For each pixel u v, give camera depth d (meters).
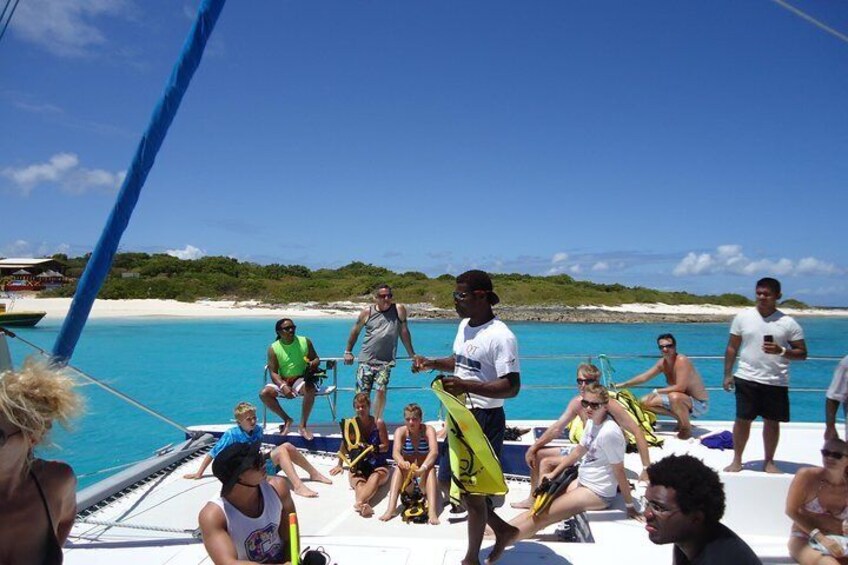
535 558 3.64
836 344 31.31
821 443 6.63
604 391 4.48
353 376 18.61
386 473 6.19
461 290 3.58
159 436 11.34
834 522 3.29
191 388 16.02
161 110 3.42
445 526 5.57
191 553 3.76
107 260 3.42
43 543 2.11
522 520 4.43
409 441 6.04
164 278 51.94
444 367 3.89
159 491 6.30
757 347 5.32
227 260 58.84
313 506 6.04
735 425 5.49
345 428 6.67
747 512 5.09
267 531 2.96
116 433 11.53
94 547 4.18
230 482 2.84
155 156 3.46
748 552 2.29
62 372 2.16
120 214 3.41
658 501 2.35
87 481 8.57
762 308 5.34
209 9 3.43
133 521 5.52
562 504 4.39
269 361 7.88
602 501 4.41
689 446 6.69
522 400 15.53
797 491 3.34
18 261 56.72
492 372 3.53
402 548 3.77
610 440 4.39
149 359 20.86
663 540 2.36
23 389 1.97
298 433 7.86
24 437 1.97
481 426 3.60
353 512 5.89
